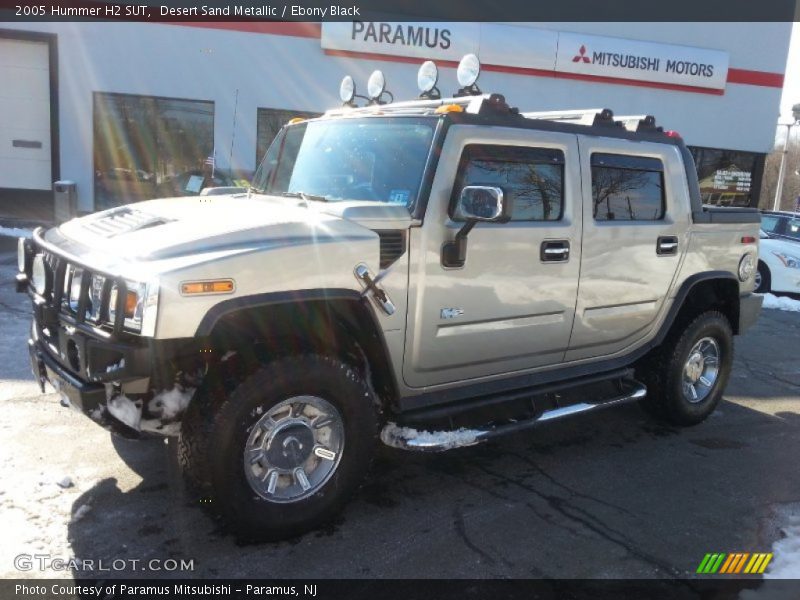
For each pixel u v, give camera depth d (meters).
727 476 4.43
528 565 3.27
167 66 13.61
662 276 4.86
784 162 32.16
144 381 3.00
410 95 14.58
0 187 14.10
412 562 3.25
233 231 3.18
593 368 4.68
